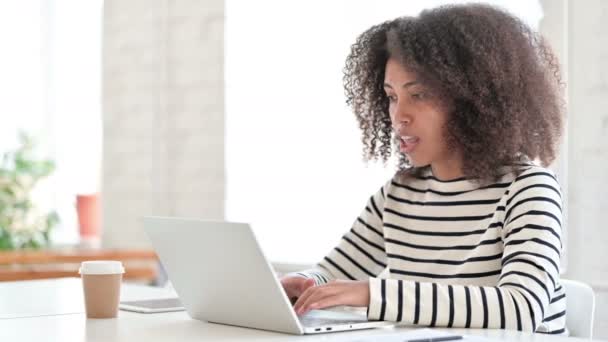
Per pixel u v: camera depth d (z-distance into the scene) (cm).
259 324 148
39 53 472
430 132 180
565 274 264
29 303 191
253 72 360
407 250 185
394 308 146
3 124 473
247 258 139
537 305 148
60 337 143
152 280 374
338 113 330
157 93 395
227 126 366
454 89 177
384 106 209
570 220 263
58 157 470
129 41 408
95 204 434
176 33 388
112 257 365
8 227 407
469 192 180
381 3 315
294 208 345
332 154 332
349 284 150
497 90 179
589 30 258
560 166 265
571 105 262
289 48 347
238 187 365
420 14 188
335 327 145
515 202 166
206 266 149
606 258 256
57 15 468
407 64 179
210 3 372
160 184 395
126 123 410
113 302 167
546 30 271
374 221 200
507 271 154
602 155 256
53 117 469
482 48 178
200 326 155
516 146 179
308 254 340
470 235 177
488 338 134
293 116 346
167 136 392
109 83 417
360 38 208
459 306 146
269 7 354
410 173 194
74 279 245
